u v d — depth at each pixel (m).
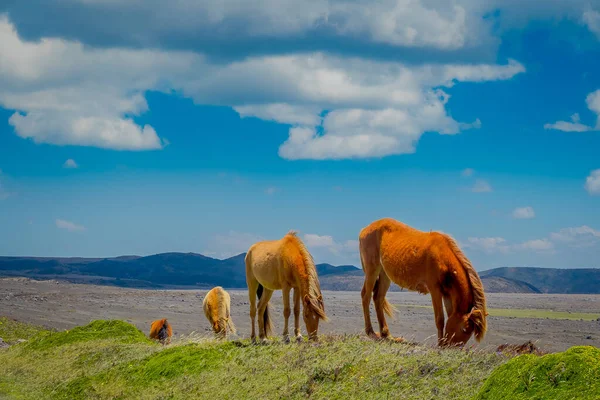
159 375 12.28
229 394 10.23
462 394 7.65
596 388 5.57
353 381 9.01
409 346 10.51
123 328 18.23
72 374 13.87
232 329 17.94
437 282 11.14
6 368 15.62
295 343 11.84
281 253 13.09
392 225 12.60
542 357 6.17
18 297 41.25
